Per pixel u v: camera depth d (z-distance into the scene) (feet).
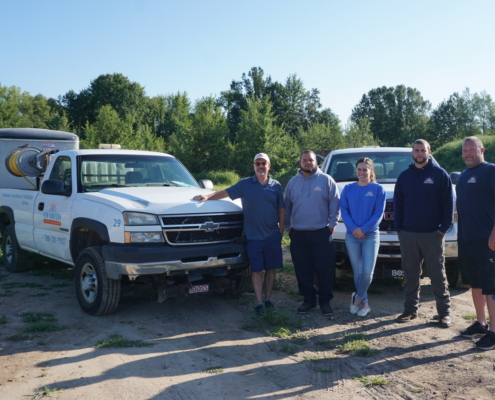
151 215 16.07
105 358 13.14
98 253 16.84
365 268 17.28
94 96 264.52
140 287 17.93
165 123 273.13
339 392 11.07
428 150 15.90
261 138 163.22
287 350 13.83
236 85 300.61
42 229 21.54
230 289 19.76
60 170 21.21
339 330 15.92
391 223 19.26
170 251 15.88
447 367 12.48
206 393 11.03
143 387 11.30
